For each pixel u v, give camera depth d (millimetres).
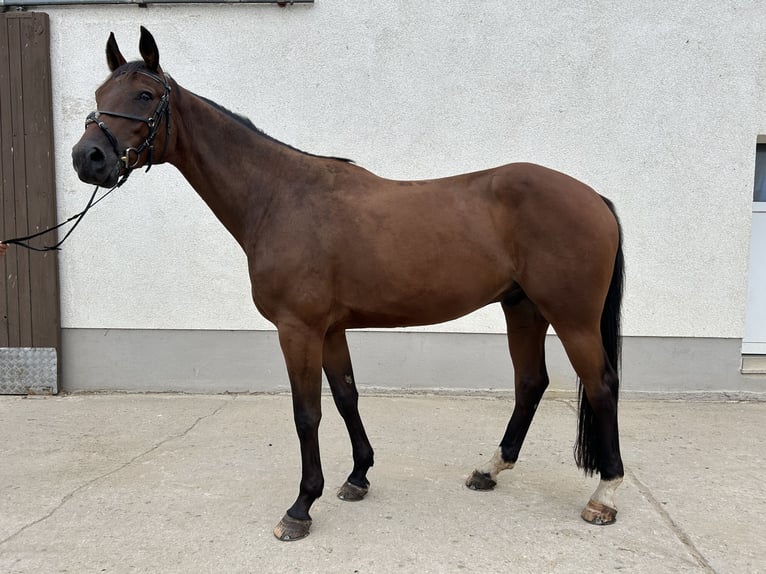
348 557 2041
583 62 3928
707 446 3148
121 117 2061
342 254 2189
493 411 3801
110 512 2389
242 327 4188
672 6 3855
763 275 4312
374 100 4023
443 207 2262
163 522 2303
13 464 2922
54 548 2105
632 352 4074
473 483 2625
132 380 4262
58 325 4188
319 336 2227
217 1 3939
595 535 2189
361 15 3959
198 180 2352
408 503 2480
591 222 2221
